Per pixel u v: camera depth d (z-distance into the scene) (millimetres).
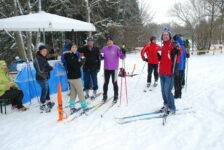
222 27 20672
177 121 3365
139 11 23719
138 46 25875
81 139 2979
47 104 4332
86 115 3873
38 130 3334
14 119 3836
